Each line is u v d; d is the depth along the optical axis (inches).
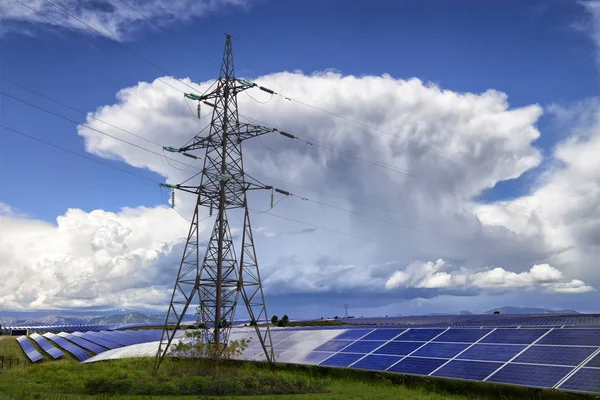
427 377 1418.6
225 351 2026.3
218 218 2165.4
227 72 2305.6
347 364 1726.1
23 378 1801.2
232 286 2126.0
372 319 6304.1
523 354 1359.5
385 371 1553.9
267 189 2281.0
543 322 2055.9
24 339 4249.5
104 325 7539.4
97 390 1417.3
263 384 1520.7
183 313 2000.5
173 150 2379.4
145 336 3262.8
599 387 1072.2
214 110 2292.1
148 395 1363.2
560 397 1109.1
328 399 1272.1
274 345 2225.6
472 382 1299.2
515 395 1196.5
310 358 1903.3
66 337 4057.6
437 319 5600.4
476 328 1679.4
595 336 1300.4
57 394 1343.5
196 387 1429.6
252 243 2171.5
